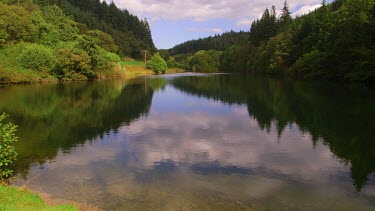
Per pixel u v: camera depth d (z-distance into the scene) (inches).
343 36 2233.0
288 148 786.2
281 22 5059.1
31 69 2522.1
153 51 6737.2
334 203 500.4
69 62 2738.7
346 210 478.9
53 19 3949.3
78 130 972.6
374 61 1897.1
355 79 2046.0
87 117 1176.2
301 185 566.9
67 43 3304.6
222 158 712.4
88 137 889.5
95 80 3061.0
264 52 4456.2
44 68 2588.6
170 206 474.6
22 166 652.1
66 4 5767.7
